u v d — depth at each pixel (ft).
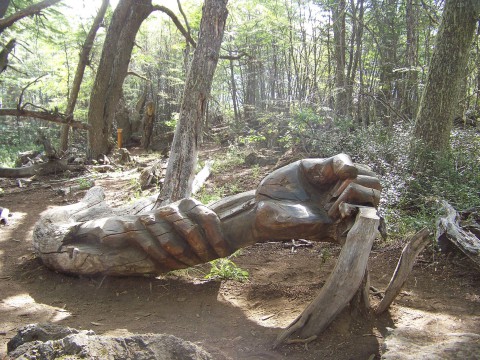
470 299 15.19
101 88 56.08
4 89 108.78
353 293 12.22
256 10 66.69
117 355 7.72
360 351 11.64
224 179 34.37
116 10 55.06
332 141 32.37
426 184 24.44
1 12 42.96
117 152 60.95
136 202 24.82
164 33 101.55
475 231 18.75
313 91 44.62
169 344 8.23
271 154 39.42
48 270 18.56
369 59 52.70
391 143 29.12
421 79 38.42
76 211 21.03
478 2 24.68
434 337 11.06
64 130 65.67
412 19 38.27
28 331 9.16
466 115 37.99
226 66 82.43
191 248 16.20
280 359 11.41
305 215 14.28
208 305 15.25
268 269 18.81
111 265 16.81
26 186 43.29
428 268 18.19
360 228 12.41
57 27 63.31
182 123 25.35
